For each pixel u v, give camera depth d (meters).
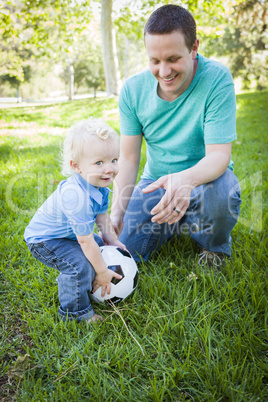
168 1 9.16
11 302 2.00
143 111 2.21
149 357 1.60
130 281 1.95
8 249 2.50
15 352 1.66
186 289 2.03
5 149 5.43
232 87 2.01
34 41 11.80
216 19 11.06
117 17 12.62
